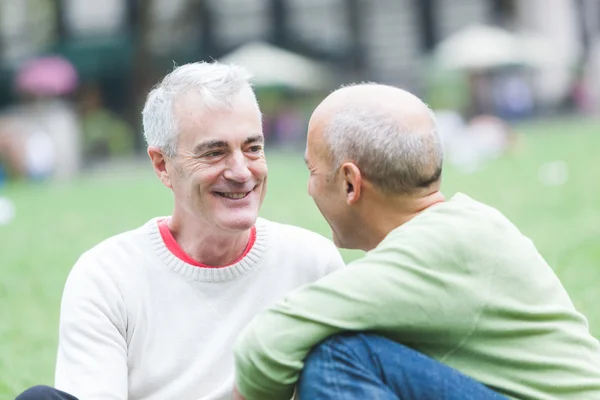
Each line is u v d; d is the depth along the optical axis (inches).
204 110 149.1
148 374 151.5
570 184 637.9
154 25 1573.6
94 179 978.1
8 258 443.2
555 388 126.6
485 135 950.4
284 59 1553.9
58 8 1731.1
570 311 132.4
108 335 148.8
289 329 127.4
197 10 1659.7
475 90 1533.0
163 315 152.9
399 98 135.9
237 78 151.9
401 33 1823.3
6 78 1665.8
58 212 642.2
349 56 1785.2
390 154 133.0
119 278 152.5
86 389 144.2
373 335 127.4
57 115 1003.3
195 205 152.2
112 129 1446.9
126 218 592.1
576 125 1357.0
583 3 1857.8
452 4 1809.8
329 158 137.0
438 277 126.9
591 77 1657.2
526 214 502.6
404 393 125.3
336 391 124.8
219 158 150.2
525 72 1653.5
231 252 155.4
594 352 131.1
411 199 135.9
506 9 1791.3
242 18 1777.8
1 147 977.5
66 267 415.8
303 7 1801.2
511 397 127.3
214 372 152.3
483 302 127.3
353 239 142.3
